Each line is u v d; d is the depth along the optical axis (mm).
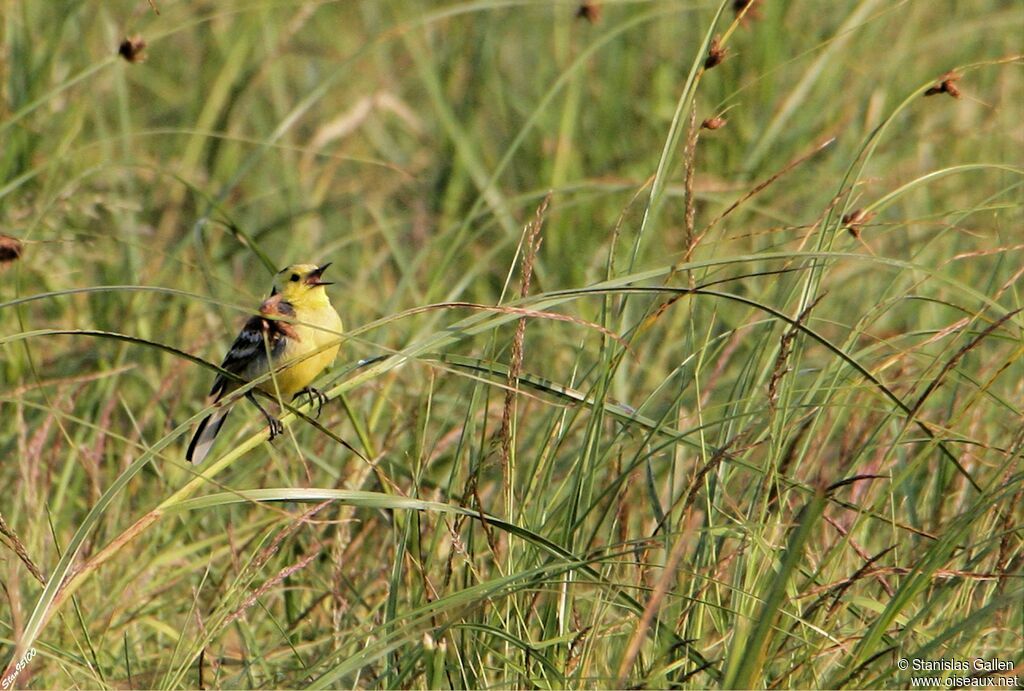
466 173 18141
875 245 16094
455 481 10211
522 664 8391
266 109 21062
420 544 9227
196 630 10391
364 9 21531
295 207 18500
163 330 14961
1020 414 8680
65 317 14719
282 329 10508
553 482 10898
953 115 18359
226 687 9250
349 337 8062
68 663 8547
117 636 10484
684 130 17484
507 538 8867
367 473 11227
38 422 12422
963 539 8930
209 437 11414
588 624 8477
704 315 14586
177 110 20234
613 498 8609
